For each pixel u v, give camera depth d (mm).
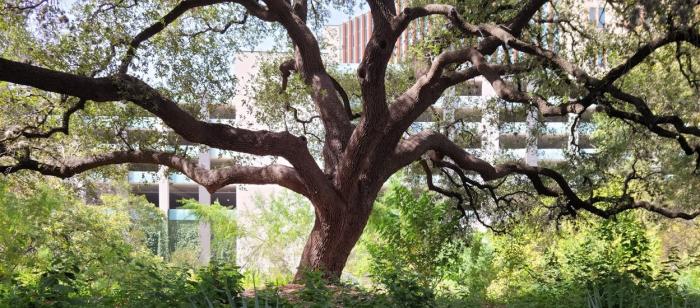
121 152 12977
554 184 16828
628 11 9016
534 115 15250
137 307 7184
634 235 12766
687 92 14867
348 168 12609
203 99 13953
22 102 13289
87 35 11188
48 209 14305
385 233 16906
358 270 22953
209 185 12914
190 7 12375
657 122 11102
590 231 15430
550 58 10484
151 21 12203
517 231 17281
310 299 8180
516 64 11609
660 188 14961
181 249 31703
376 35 11547
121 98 11078
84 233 17000
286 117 16672
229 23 14477
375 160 12797
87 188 17188
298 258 26078
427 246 16547
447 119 17484
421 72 14516
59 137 14266
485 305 12680
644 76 14570
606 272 10750
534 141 15594
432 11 11289
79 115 13633
